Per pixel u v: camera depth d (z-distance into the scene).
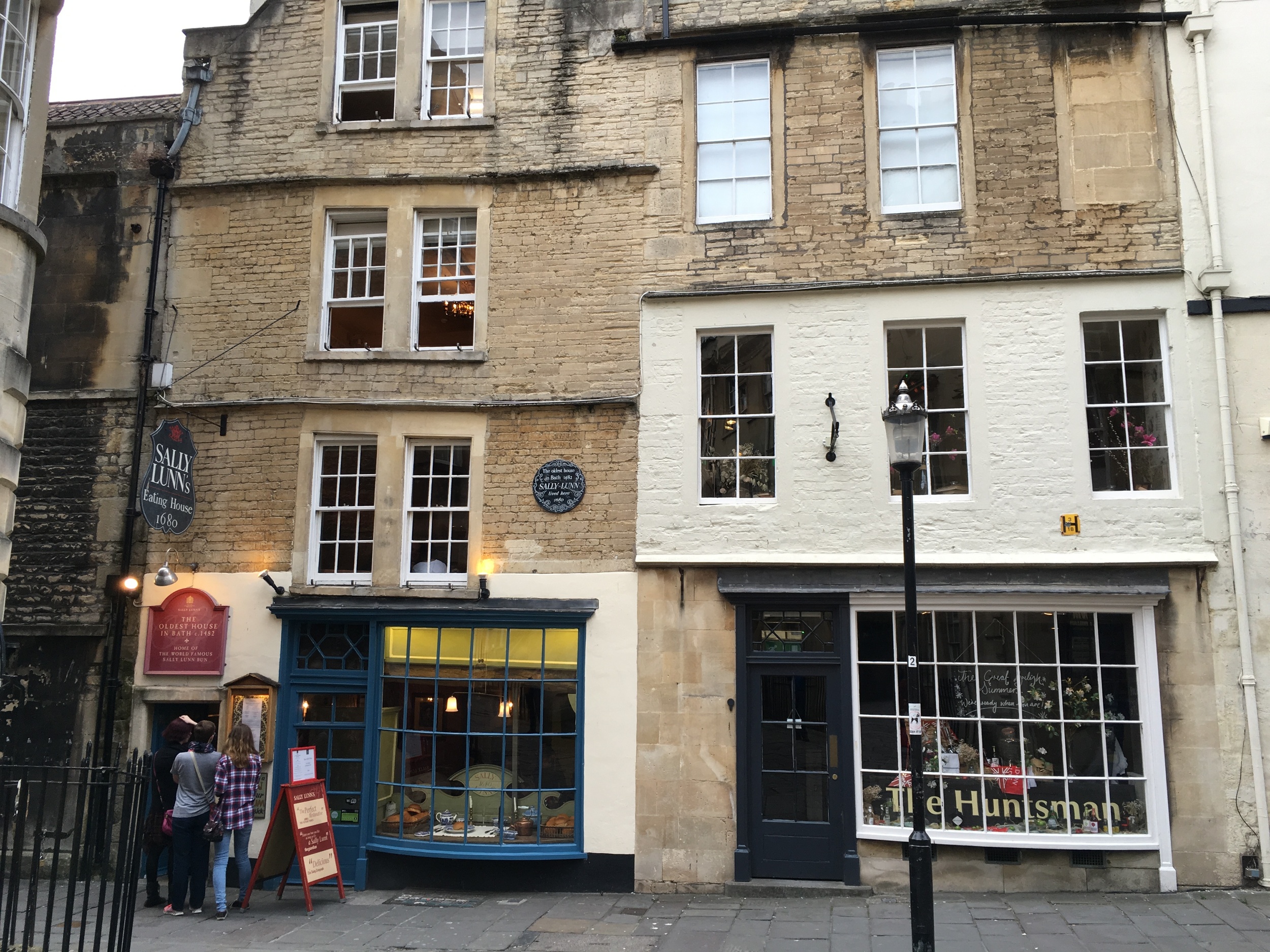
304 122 11.78
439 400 10.94
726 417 10.59
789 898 9.31
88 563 11.16
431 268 11.52
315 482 11.12
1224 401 9.61
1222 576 9.38
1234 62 10.21
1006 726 9.52
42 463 11.42
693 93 11.20
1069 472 9.80
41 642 11.04
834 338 10.40
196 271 11.64
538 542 10.56
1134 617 9.48
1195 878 9.00
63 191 11.95
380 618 10.48
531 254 11.16
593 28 11.51
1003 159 10.45
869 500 10.05
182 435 10.62
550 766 10.12
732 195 11.03
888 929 8.07
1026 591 9.45
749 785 9.78
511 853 9.83
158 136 12.02
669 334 10.73
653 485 10.45
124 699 10.86
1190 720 9.22
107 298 11.70
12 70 8.43
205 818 9.07
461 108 11.75
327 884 10.16
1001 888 9.23
